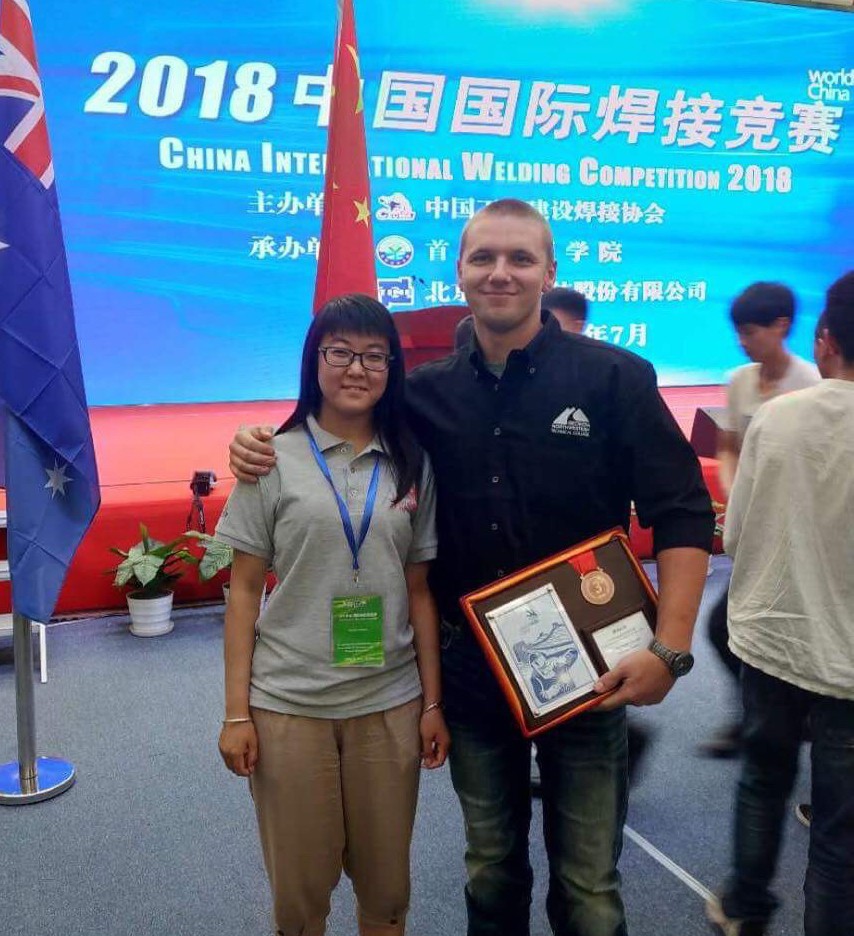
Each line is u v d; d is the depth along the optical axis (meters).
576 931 1.37
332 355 1.31
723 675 3.32
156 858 2.17
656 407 1.34
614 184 4.93
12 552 2.35
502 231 1.31
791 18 5.07
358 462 1.37
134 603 3.76
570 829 1.39
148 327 4.31
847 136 5.32
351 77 2.55
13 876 2.09
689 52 4.94
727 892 1.78
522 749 1.49
